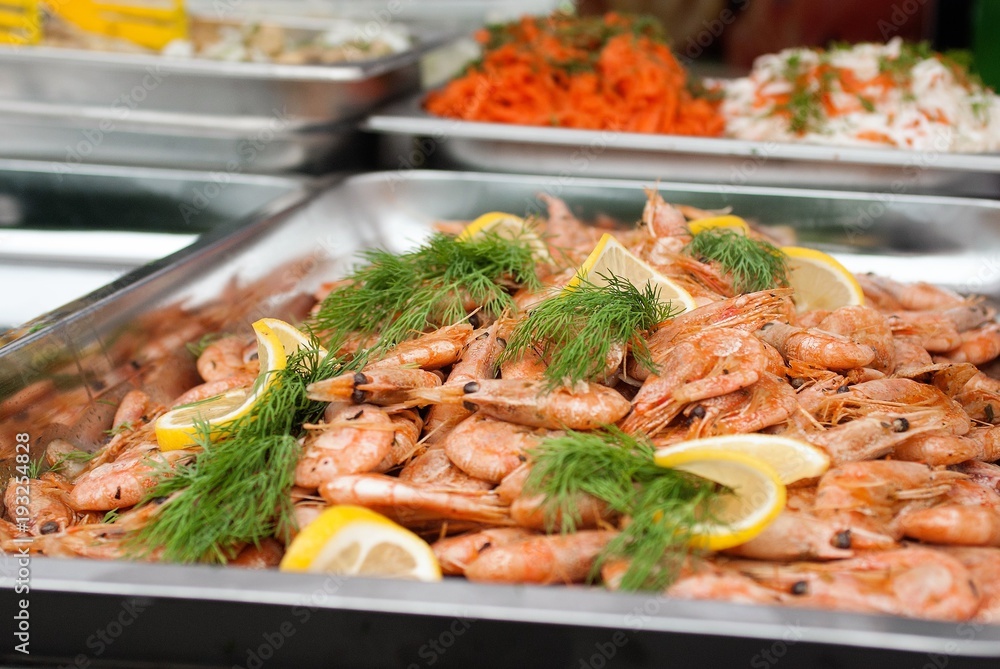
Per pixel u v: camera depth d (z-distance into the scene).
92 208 0.93
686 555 0.47
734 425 0.52
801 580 0.47
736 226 0.75
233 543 0.49
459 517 0.50
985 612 0.46
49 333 0.59
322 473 0.50
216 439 0.54
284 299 0.76
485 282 0.63
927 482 0.51
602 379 0.55
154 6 1.09
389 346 0.60
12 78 0.94
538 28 1.05
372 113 0.96
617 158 0.88
